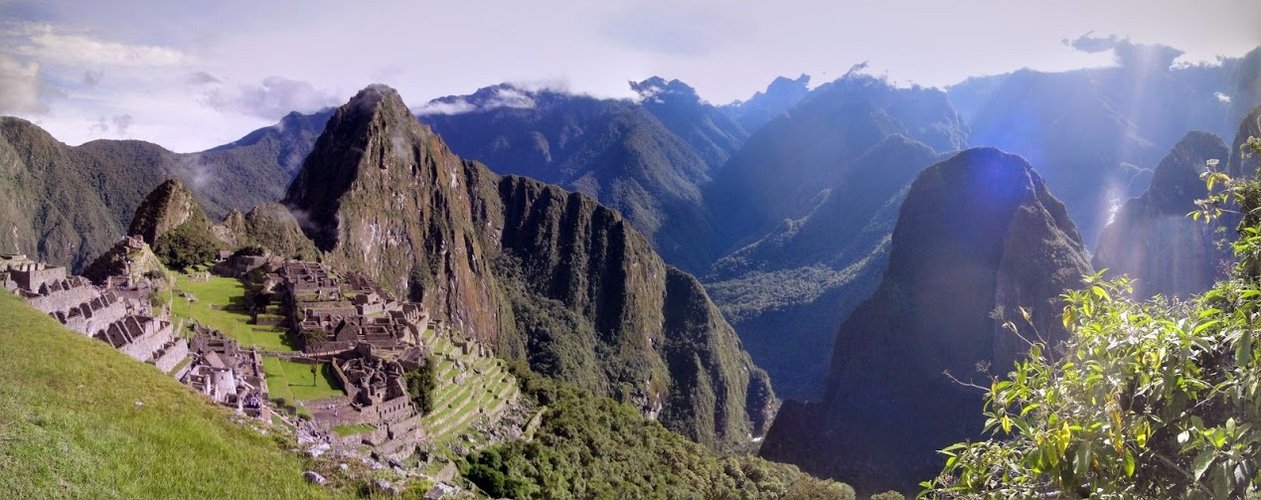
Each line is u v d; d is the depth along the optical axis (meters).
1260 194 13.93
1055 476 11.76
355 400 54.00
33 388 24.92
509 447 68.62
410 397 61.69
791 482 101.06
